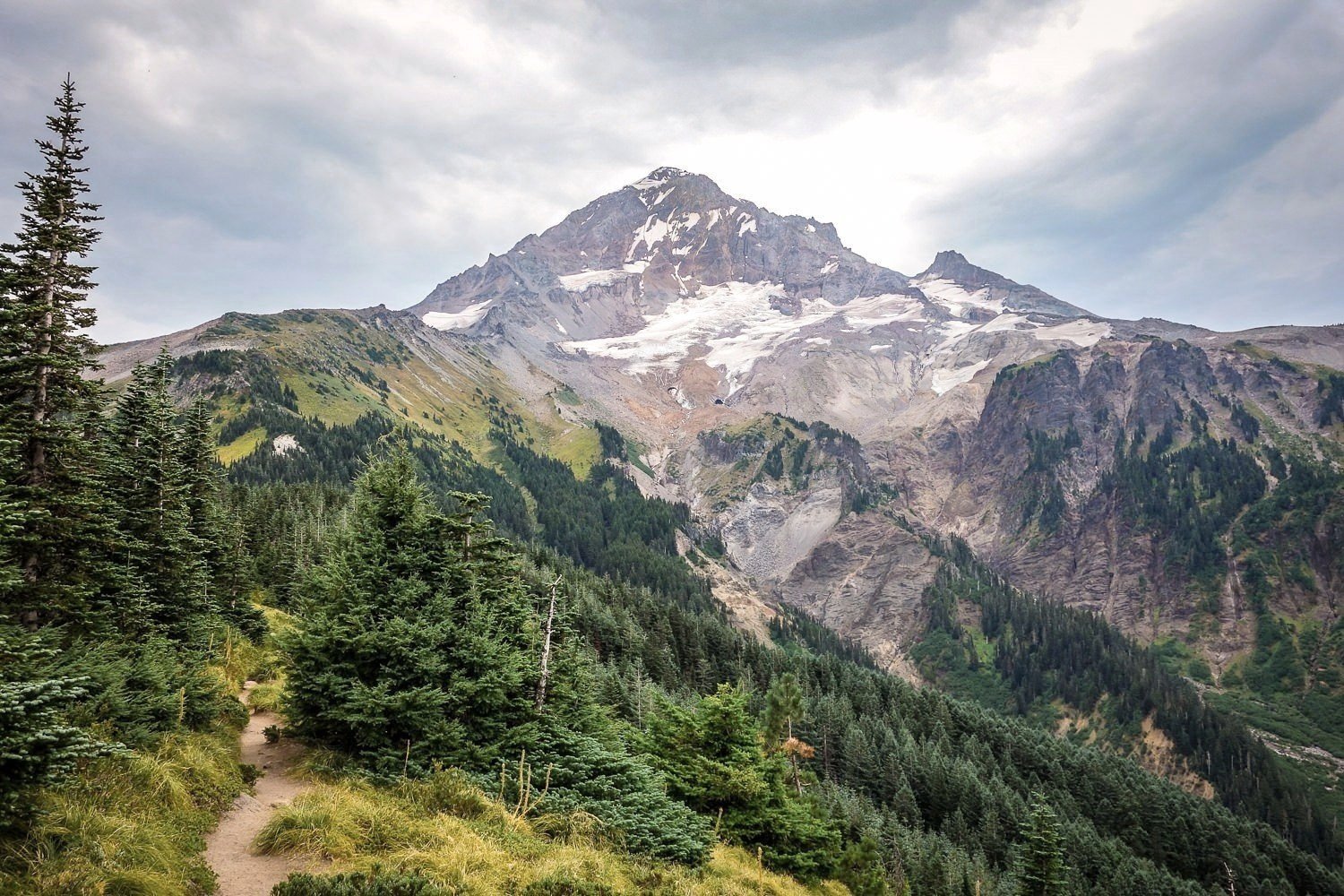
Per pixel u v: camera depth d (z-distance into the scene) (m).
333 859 13.46
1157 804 98.19
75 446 21.62
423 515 26.00
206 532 39.12
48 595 20.94
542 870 14.48
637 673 83.12
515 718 23.83
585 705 26.94
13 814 10.32
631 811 20.91
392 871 12.58
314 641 22.19
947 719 123.25
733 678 116.81
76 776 11.98
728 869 21.45
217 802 15.86
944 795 90.81
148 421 29.70
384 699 20.64
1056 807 98.25
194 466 38.28
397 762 20.09
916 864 63.66
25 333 20.23
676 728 29.44
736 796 27.09
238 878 12.52
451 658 22.97
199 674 22.95
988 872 74.31
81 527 22.02
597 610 106.69
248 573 49.62
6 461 19.44
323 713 21.17
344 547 25.02
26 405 20.50
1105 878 79.69
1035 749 117.50
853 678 136.88
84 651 18.98
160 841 12.12
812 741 93.31
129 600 25.66
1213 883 86.94
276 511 91.62
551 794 20.64
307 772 19.73
